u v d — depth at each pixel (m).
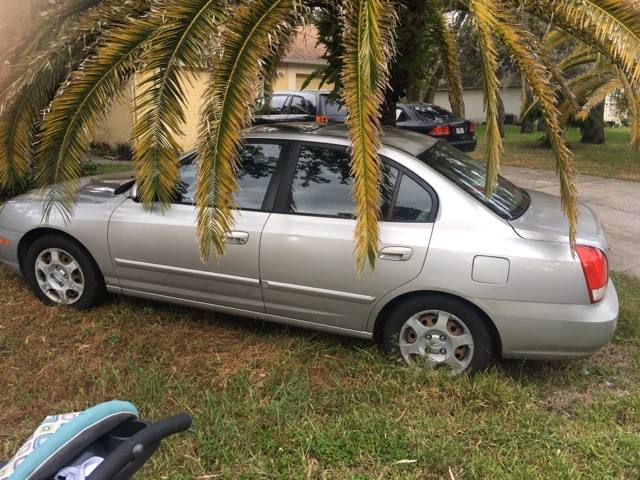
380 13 2.96
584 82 6.04
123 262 4.05
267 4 3.02
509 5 3.46
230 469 2.72
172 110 3.03
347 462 2.79
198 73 3.11
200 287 3.89
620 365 3.80
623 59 3.21
